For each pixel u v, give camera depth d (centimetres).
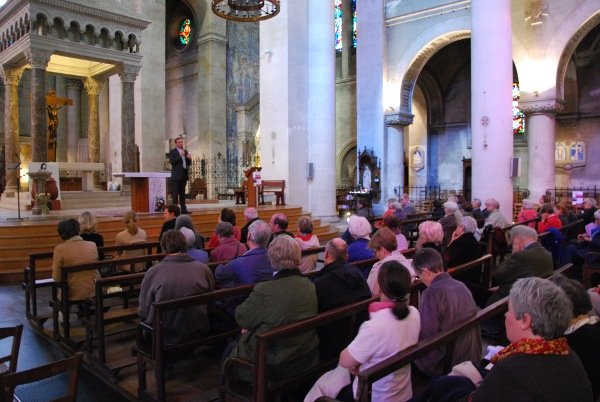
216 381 469
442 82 2773
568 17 1739
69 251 591
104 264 589
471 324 344
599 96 2234
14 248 948
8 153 1512
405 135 2884
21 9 1353
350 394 334
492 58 1308
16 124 1509
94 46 1467
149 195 1305
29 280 677
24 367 514
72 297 594
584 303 287
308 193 1656
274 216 689
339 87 2852
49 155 1692
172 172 1189
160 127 2370
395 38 2245
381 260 484
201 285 465
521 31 1841
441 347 367
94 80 1764
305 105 1653
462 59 2673
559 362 204
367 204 1845
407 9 2192
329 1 1670
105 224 1077
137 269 826
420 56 2214
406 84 2266
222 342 536
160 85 2372
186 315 455
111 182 1855
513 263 537
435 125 2820
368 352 303
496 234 877
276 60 1627
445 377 264
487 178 1317
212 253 620
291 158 1605
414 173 2861
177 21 3156
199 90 2900
